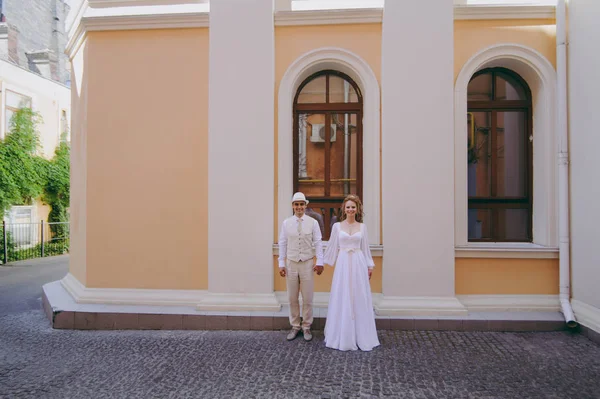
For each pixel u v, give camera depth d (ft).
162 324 16.62
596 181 15.07
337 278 14.46
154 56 18.28
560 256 16.65
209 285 17.39
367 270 14.66
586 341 14.79
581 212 15.89
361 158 18.62
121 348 14.61
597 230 14.98
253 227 17.33
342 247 14.53
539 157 17.93
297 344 14.71
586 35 15.61
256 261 17.29
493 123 18.74
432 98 16.92
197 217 17.95
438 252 16.76
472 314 16.56
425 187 16.85
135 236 18.19
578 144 16.10
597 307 14.98
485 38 17.58
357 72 17.72
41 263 38.78
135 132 18.29
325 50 17.76
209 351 14.17
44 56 54.44
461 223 17.37
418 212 16.84
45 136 47.55
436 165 16.85
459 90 17.43
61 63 59.16
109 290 18.13
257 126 17.38
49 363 13.39
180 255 17.99
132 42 18.37
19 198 42.55
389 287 16.84
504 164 18.84
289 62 17.99
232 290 17.35
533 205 18.40
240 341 15.11
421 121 16.93
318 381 11.80
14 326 17.42
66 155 49.93
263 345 14.66
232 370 12.62
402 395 10.98
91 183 18.42
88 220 18.34
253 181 17.37
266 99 17.43
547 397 10.87
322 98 18.86
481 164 18.86
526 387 11.41
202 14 17.84
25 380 12.18
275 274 17.75
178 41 18.21
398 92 17.02
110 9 19.08
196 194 17.98
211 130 17.51
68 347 14.79
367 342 14.07
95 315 16.78
